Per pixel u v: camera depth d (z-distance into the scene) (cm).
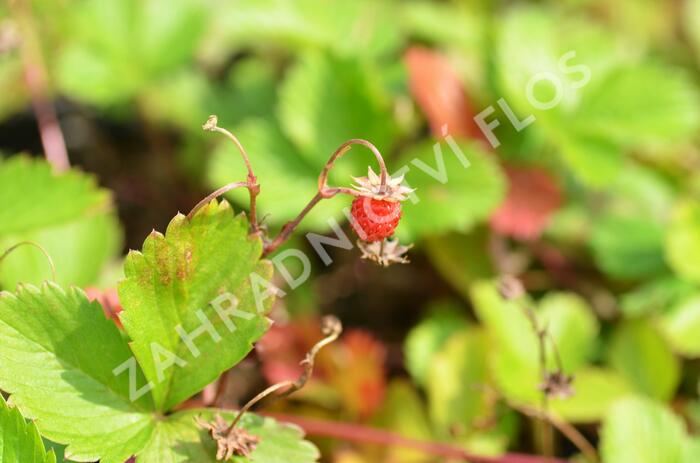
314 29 51
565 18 62
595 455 42
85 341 35
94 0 50
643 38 65
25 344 35
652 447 41
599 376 44
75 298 35
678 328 46
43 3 52
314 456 35
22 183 42
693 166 53
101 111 57
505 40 50
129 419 35
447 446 43
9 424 34
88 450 34
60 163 51
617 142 49
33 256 41
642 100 49
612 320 49
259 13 51
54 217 42
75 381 35
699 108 54
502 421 44
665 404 45
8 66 53
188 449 35
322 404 44
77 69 50
